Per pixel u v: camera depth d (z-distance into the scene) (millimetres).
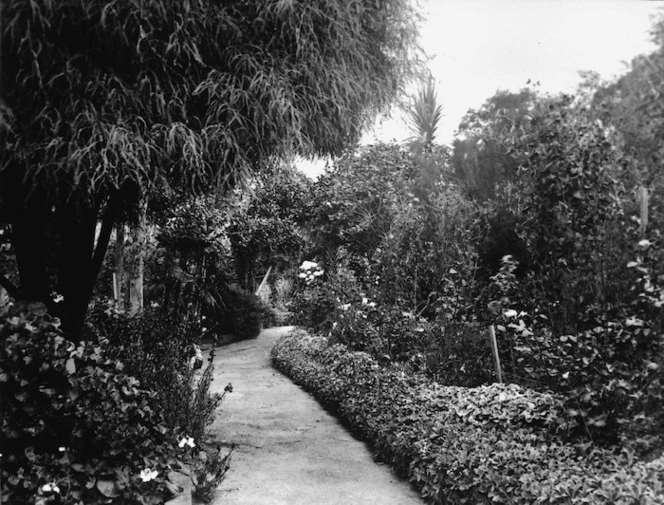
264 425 5637
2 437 2561
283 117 3582
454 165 7504
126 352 4496
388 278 7344
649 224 3068
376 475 4090
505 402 4086
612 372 2924
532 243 3779
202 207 8969
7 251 5137
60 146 2980
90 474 2719
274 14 3457
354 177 10586
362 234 10219
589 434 3010
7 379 2576
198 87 3254
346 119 4016
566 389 3293
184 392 4234
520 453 2973
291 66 3588
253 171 3957
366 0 3910
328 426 5609
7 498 2465
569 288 3424
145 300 8523
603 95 3354
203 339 11914
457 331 5641
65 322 3934
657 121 2934
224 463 3893
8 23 2816
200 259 9859
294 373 8258
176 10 3195
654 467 2420
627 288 3115
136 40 3135
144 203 4539
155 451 3211
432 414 4184
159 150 3268
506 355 5465
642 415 2816
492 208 6230
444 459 3262
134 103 3148
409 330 6473
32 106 3055
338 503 3514
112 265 8953
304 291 11508
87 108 3031
